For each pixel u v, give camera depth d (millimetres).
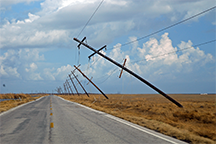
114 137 8469
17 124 11953
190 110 20125
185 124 13773
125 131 9906
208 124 13930
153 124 12016
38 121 13312
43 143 7348
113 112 19812
